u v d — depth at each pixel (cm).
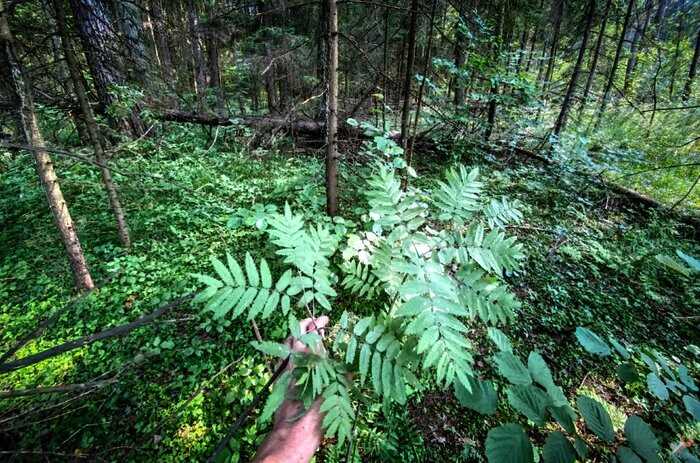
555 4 847
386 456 207
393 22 608
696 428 230
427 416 232
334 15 327
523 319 318
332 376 135
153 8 695
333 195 396
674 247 457
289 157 658
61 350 97
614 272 404
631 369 163
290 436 131
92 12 359
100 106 560
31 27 317
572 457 119
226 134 728
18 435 217
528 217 511
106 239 405
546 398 134
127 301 321
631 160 647
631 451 116
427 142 700
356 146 597
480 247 181
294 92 756
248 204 470
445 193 200
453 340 119
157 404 238
